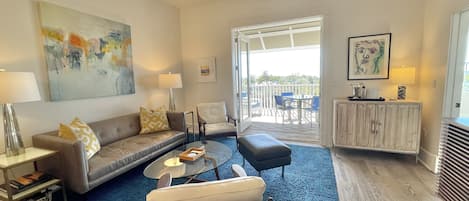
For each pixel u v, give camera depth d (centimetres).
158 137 313
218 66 452
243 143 274
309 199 216
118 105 340
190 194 87
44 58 248
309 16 365
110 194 234
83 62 286
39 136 229
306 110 591
